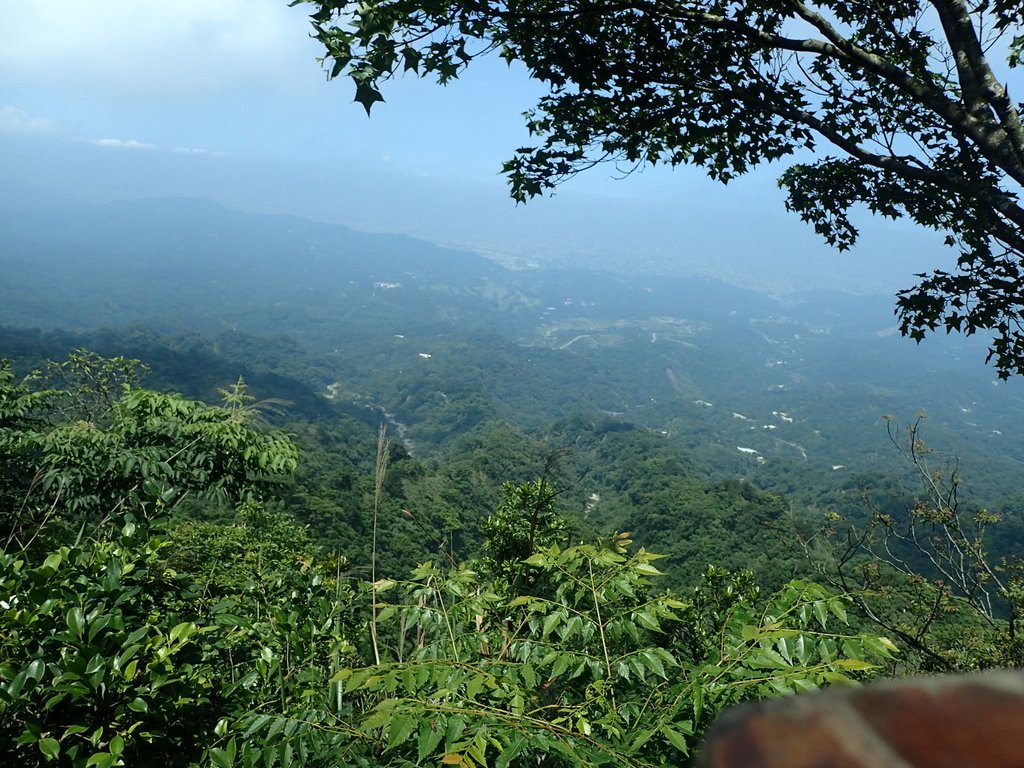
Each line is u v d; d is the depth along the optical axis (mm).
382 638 3244
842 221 7402
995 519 6895
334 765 2078
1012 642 6305
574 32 5820
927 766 211
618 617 2482
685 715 2107
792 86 6523
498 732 1849
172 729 2508
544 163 6625
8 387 7707
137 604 2943
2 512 5398
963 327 6594
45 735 2229
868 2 6293
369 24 4480
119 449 6793
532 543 4023
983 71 5047
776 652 2133
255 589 3838
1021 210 5469
